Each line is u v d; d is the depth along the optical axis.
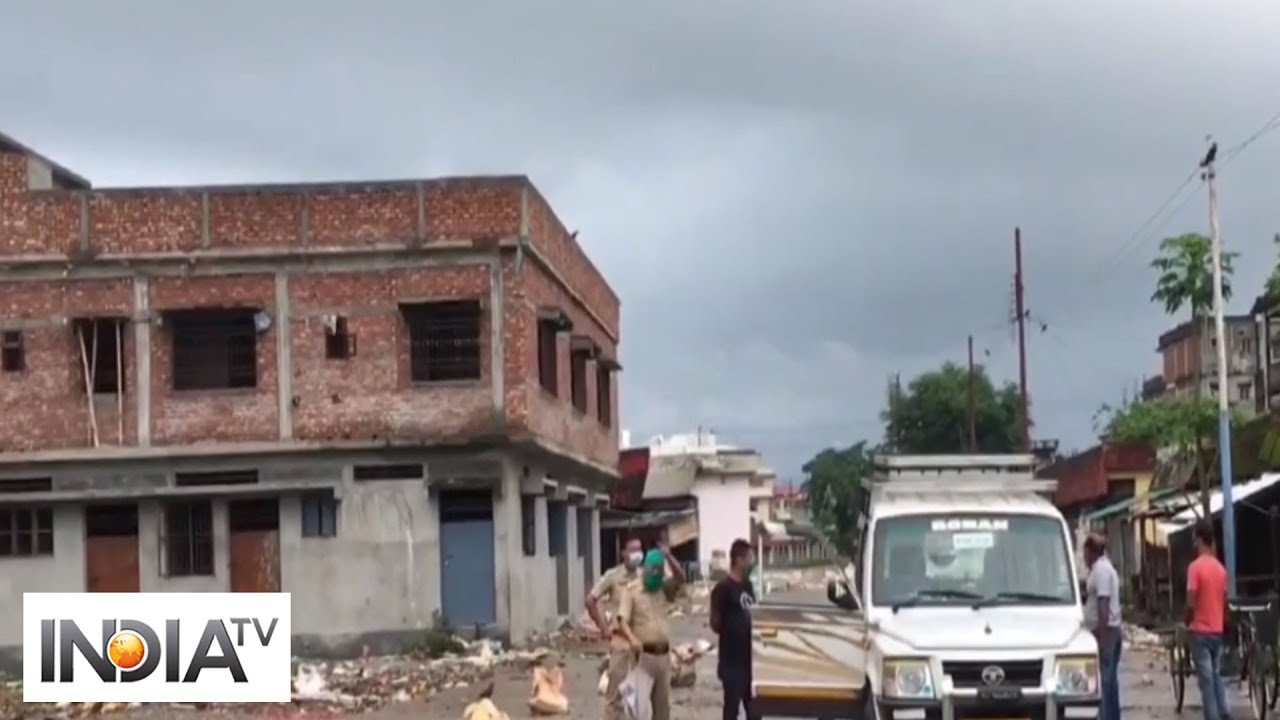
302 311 36.72
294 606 36.41
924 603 16.09
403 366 36.59
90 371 36.59
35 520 36.75
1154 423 53.09
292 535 36.59
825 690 17.33
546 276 40.31
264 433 36.53
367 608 36.34
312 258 36.72
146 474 36.44
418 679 29.97
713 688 26.81
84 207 36.69
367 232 36.75
